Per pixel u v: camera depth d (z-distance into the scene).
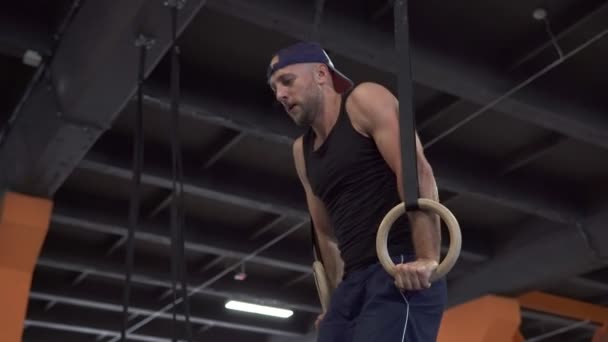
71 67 4.75
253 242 7.68
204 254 8.23
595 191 7.02
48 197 5.87
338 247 1.43
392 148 1.31
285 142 5.68
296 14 4.48
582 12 4.81
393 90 5.57
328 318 1.35
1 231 5.68
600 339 9.21
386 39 4.76
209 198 7.04
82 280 8.59
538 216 7.62
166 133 6.03
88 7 4.62
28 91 5.48
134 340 9.87
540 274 7.55
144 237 7.08
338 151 1.39
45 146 5.21
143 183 6.63
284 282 8.92
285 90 1.41
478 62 5.13
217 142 6.14
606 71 5.41
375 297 1.26
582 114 5.49
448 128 6.06
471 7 4.84
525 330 10.21
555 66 5.40
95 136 5.15
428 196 1.28
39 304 9.05
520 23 4.98
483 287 8.07
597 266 7.19
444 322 8.37
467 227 7.87
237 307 8.79
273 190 6.67
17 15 4.86
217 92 5.40
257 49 5.17
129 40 4.25
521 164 6.43
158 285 8.53
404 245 1.32
